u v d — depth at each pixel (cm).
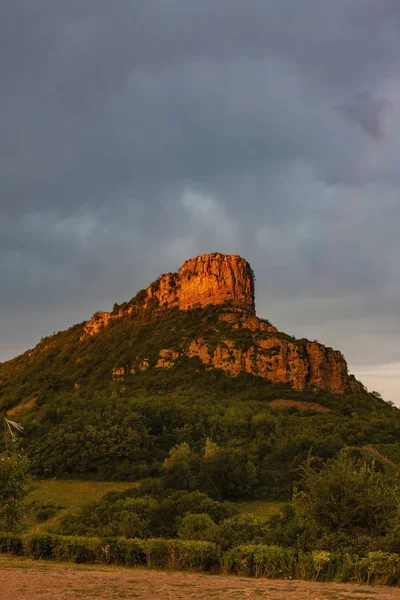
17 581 1697
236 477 6019
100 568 2097
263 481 6278
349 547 2142
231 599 1465
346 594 1566
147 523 4038
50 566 2109
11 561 2261
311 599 1488
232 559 2077
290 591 1603
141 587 1625
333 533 2297
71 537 2453
